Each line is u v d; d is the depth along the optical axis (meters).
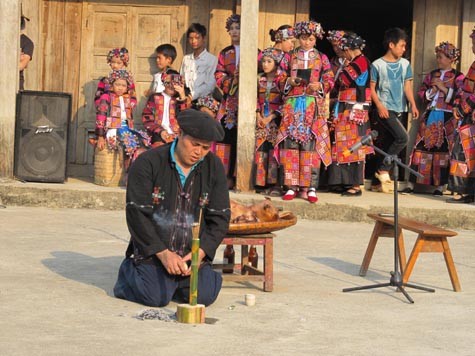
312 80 14.93
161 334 7.17
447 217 14.80
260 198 15.03
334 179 15.80
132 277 8.29
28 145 15.91
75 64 18.14
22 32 17.12
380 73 16.47
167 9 17.98
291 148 15.04
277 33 15.77
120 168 15.95
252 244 9.03
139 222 8.16
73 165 18.14
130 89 16.11
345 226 14.29
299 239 12.76
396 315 8.28
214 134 8.02
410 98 16.69
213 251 8.31
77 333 7.11
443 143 16.75
